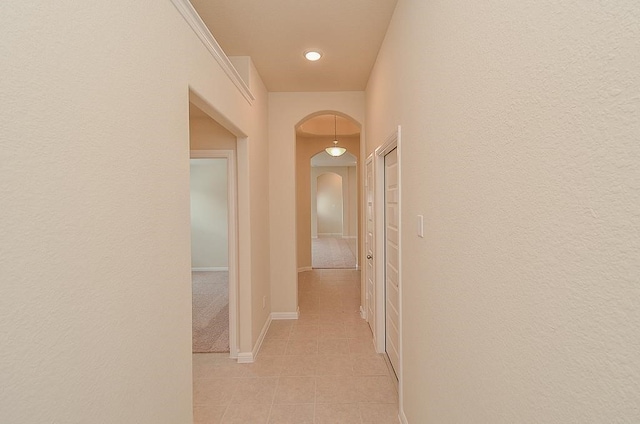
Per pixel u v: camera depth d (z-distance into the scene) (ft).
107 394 2.82
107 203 2.84
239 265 9.20
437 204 4.27
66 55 2.39
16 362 1.99
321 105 12.23
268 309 11.99
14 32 1.99
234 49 8.73
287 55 9.11
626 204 1.53
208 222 22.79
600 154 1.67
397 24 6.54
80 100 2.52
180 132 4.37
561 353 1.98
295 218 12.64
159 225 3.79
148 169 3.55
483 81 2.95
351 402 7.21
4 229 1.92
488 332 2.92
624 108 1.53
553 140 2.02
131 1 3.24
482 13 2.96
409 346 5.89
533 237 2.24
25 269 2.05
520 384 2.42
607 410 1.65
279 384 7.97
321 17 7.20
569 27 1.87
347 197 39.45
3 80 1.92
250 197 9.25
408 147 5.74
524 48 2.31
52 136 2.26
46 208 2.20
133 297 3.24
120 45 3.05
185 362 4.47
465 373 3.44
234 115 7.38
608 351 1.64
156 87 3.73
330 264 24.21
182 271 4.41
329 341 10.50
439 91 4.13
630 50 1.50
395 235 7.95
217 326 12.00
